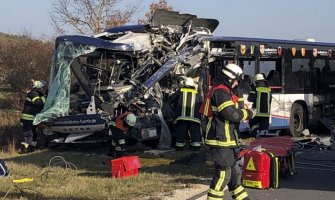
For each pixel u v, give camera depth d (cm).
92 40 1224
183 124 1191
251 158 830
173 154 1160
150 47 1283
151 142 1288
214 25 1486
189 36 1334
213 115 646
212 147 643
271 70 1470
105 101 1204
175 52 1300
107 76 1253
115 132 1105
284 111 1484
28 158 1154
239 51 1381
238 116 630
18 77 1850
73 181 862
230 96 641
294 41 1543
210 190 642
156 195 765
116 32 1346
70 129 1219
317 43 1625
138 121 1200
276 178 835
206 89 1285
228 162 638
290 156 918
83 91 1275
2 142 1387
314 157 1151
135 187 814
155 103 1231
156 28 1312
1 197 741
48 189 800
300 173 970
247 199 663
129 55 1255
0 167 903
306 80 1562
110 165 952
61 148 1329
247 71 1398
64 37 1248
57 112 1221
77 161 1103
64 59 1235
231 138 642
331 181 897
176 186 825
